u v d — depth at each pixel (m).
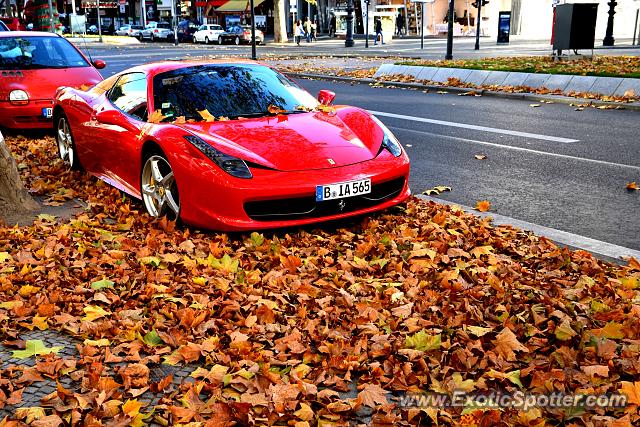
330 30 55.25
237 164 4.62
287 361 3.00
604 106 11.66
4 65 9.55
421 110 12.05
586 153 7.95
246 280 3.96
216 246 4.45
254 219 4.61
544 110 11.62
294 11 42.94
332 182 4.67
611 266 4.27
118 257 4.37
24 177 6.79
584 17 16.80
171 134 4.92
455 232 4.86
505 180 6.78
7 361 3.09
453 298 3.66
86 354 3.08
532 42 35.50
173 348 3.18
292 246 4.62
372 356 3.07
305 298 3.69
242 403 2.55
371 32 50.31
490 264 4.27
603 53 21.34
